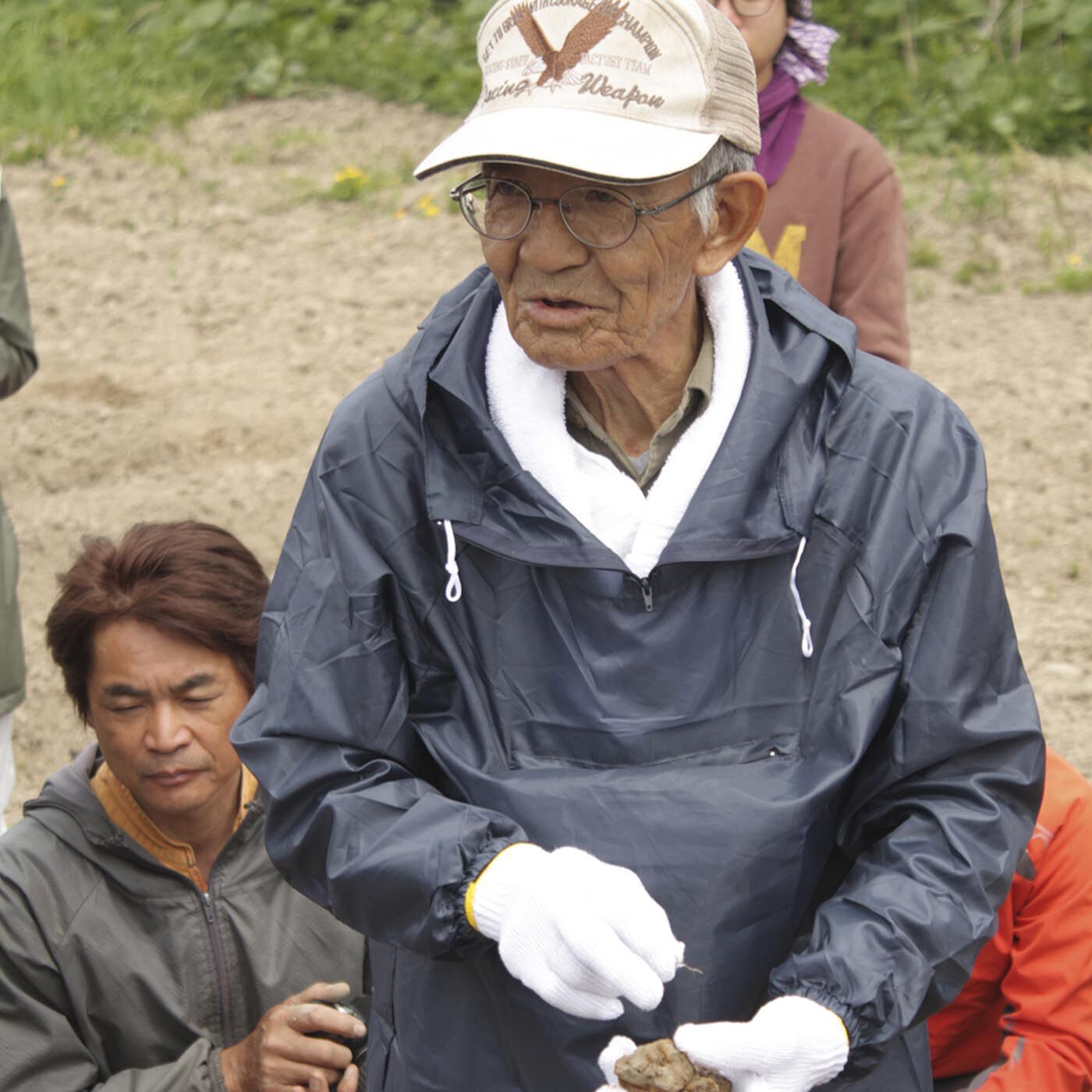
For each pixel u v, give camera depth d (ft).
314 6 65.72
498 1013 11.80
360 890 11.13
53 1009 15.88
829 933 10.96
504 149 10.67
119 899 16.08
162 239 51.90
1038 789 11.66
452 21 64.80
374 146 58.08
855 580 11.67
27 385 43.09
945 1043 16.39
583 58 10.95
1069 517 35.96
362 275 49.60
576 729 11.66
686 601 11.60
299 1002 15.17
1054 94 56.95
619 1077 10.74
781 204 23.44
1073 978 15.33
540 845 11.37
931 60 59.36
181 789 15.61
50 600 33.45
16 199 54.44
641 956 10.43
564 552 11.46
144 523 16.35
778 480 11.68
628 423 12.13
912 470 11.79
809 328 12.04
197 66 63.31
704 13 11.23
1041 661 30.55
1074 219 51.08
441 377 11.76
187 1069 15.29
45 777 28.71
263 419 41.14
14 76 61.21
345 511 11.93
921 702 11.57
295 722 11.62
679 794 11.35
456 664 11.79
